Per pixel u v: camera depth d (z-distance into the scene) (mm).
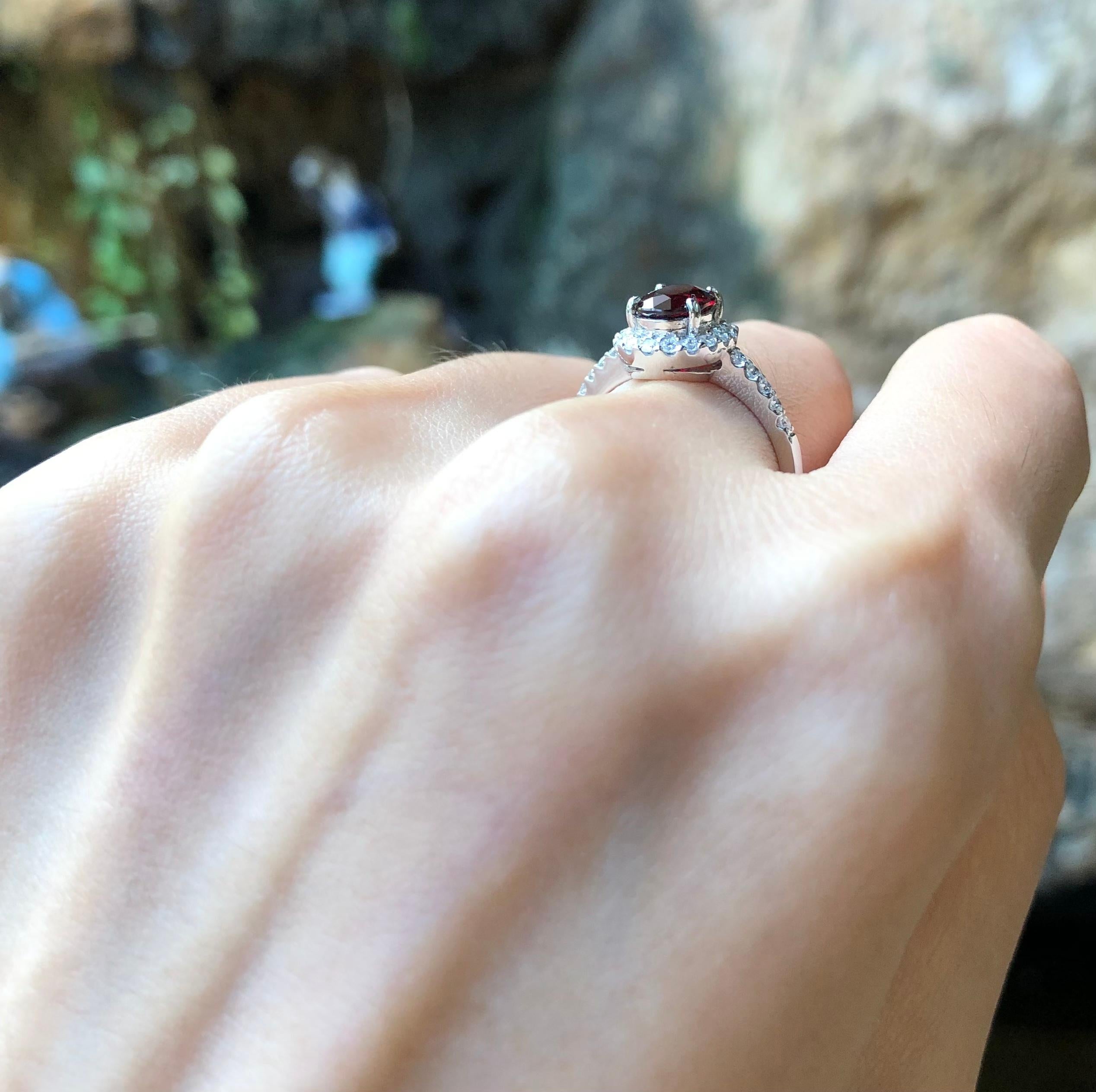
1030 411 84
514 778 67
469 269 492
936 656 67
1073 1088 201
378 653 70
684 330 86
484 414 92
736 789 66
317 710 71
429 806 67
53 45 424
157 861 73
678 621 68
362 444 80
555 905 66
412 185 497
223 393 103
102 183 452
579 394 99
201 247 506
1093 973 229
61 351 400
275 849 70
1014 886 86
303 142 501
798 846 66
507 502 69
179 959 71
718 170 348
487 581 68
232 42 442
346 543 75
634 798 67
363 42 450
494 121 457
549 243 420
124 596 83
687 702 67
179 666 75
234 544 76
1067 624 248
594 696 67
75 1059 71
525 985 66
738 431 82
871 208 300
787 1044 66
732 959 66
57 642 83
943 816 67
